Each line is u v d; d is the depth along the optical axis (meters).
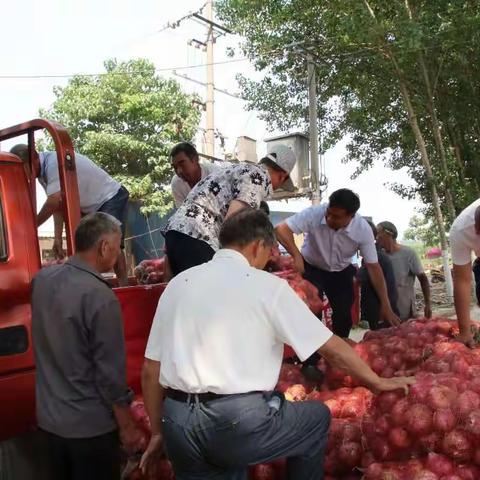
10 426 2.94
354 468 3.09
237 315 2.50
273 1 17.28
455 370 3.30
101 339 2.80
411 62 16.02
